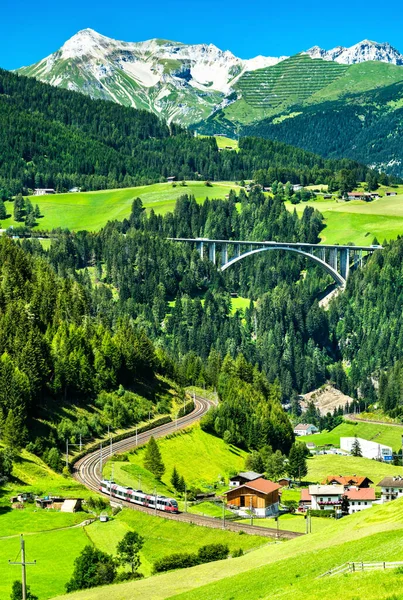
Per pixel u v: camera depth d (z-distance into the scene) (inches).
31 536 7007.9
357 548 5241.1
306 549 5846.5
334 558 5157.5
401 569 4343.0
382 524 5885.8
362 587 4202.8
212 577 5703.7
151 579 5940.0
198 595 5187.0
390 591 4069.9
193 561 6407.5
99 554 6200.8
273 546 6343.5
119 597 5516.7
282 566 5359.3
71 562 6407.5
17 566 6304.1
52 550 6673.2
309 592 4350.4
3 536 7007.9
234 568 5836.6
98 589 5802.2
